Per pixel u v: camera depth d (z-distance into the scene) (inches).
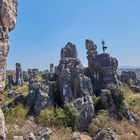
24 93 3166.8
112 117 2755.9
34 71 5196.9
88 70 3464.6
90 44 3511.3
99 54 3472.0
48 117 2459.4
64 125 2464.3
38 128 1941.4
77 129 2507.4
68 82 2987.2
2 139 666.8
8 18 684.1
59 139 1855.3
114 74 3408.0
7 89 3993.6
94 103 2901.1
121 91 2935.5
